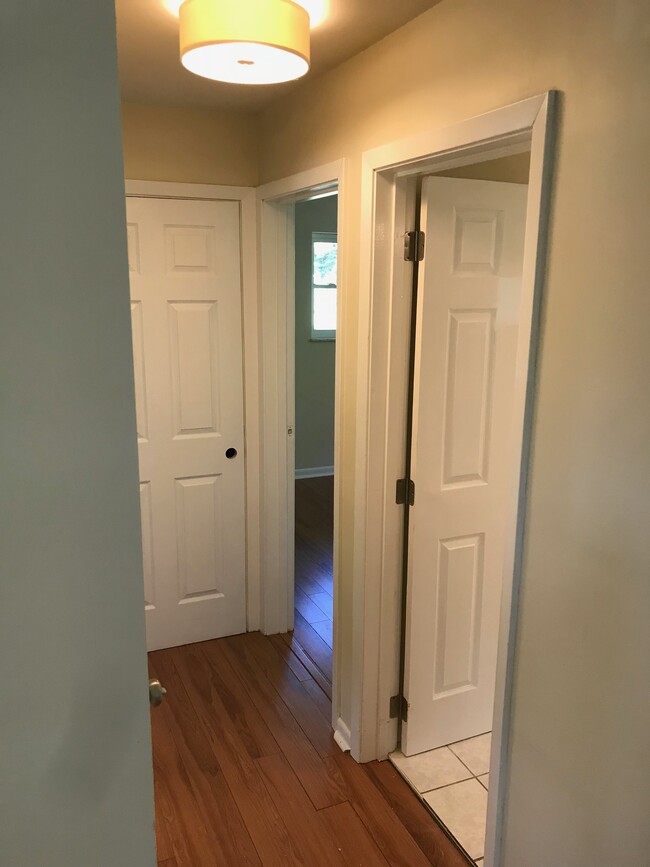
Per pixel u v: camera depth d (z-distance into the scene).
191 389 3.07
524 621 1.57
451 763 2.44
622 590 1.30
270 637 3.35
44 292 0.73
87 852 0.90
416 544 2.28
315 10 1.76
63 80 0.71
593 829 1.43
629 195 1.22
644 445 1.23
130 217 2.83
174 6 1.77
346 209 2.24
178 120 2.83
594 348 1.32
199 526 3.20
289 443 3.23
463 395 2.25
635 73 1.19
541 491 1.48
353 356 2.30
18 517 0.77
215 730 2.64
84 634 0.83
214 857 2.05
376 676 2.40
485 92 1.57
